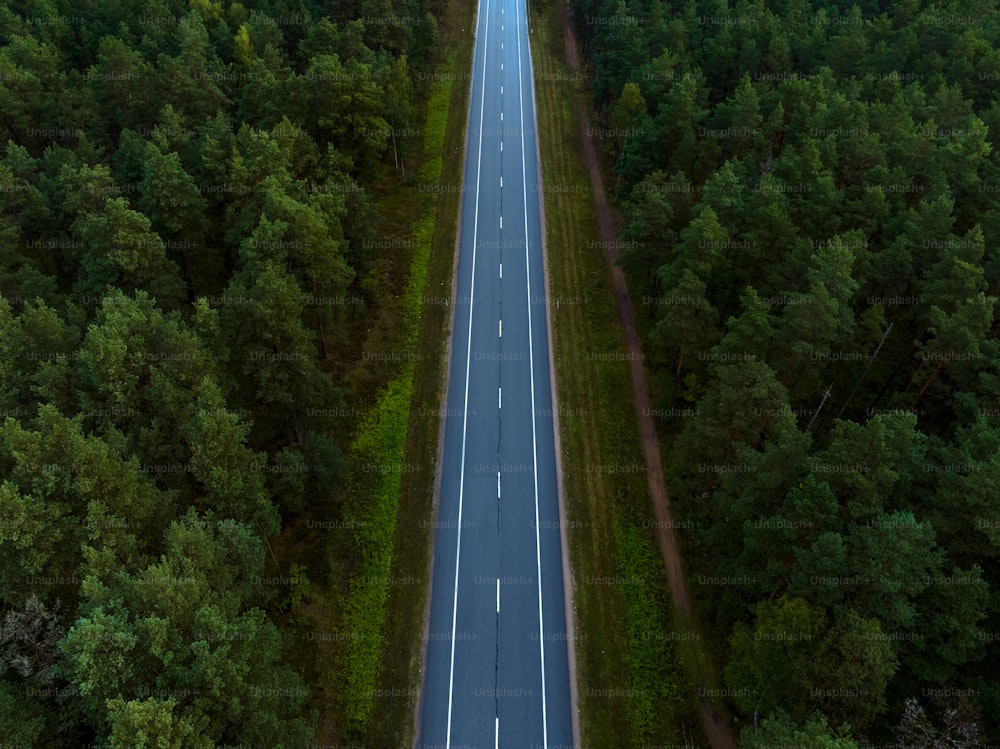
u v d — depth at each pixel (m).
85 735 28.89
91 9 81.44
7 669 28.33
